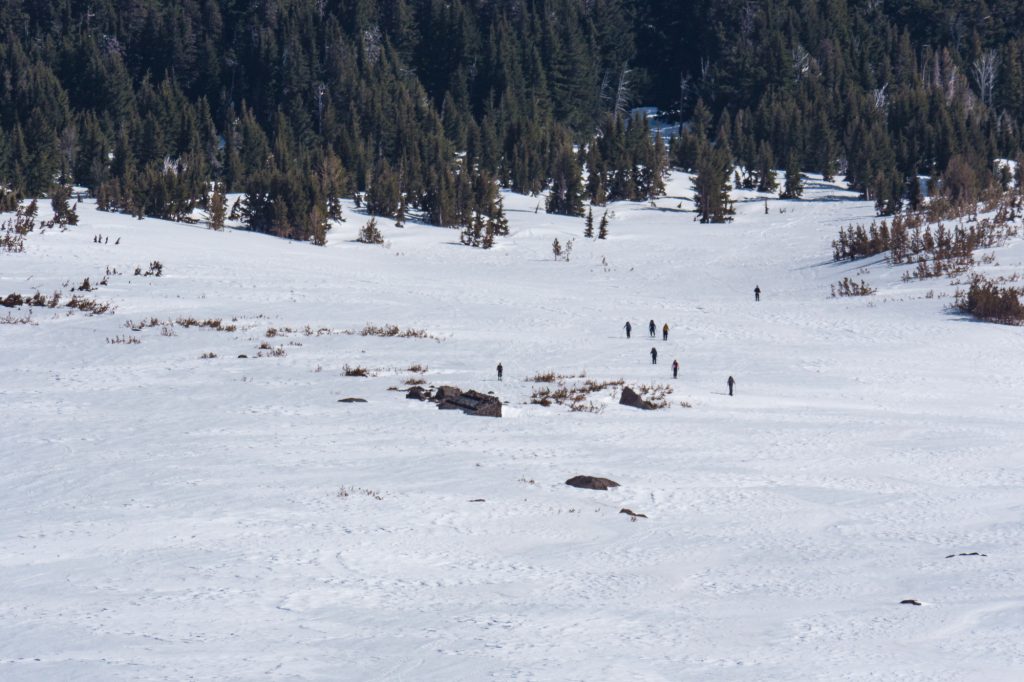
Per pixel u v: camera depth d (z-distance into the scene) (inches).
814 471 2156.7
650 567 1440.7
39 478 1909.4
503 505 1772.9
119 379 3009.4
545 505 1785.2
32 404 2647.6
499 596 1274.6
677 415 2701.8
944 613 1204.5
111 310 4202.8
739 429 2549.2
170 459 2075.5
